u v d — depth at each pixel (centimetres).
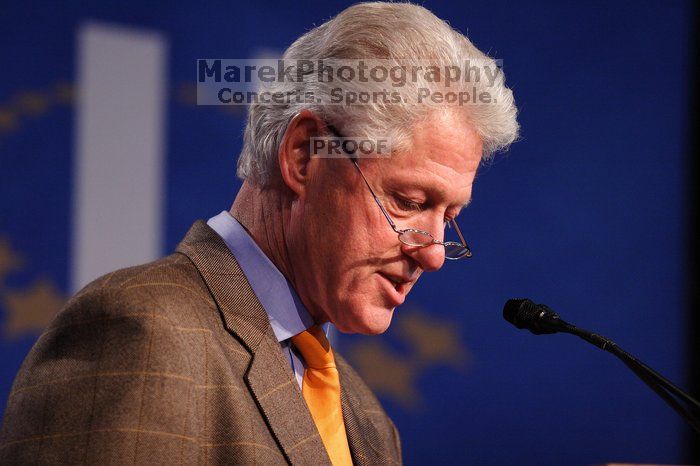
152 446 352
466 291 1027
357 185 419
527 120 1052
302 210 434
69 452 346
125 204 910
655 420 1068
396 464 518
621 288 1070
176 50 938
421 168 414
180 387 368
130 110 916
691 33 1103
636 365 416
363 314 436
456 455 1016
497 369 1031
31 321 879
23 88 884
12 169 879
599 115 1075
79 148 897
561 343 1052
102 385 359
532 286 1044
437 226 426
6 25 881
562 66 1066
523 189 1047
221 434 384
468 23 1032
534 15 1057
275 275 450
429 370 1013
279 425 406
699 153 1097
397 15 434
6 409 379
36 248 881
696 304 1088
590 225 1065
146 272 405
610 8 1084
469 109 420
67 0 899
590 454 1053
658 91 1093
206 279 425
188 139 935
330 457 446
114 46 914
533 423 1040
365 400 533
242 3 964
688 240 1089
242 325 421
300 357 465
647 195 1084
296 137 433
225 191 946
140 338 369
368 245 423
